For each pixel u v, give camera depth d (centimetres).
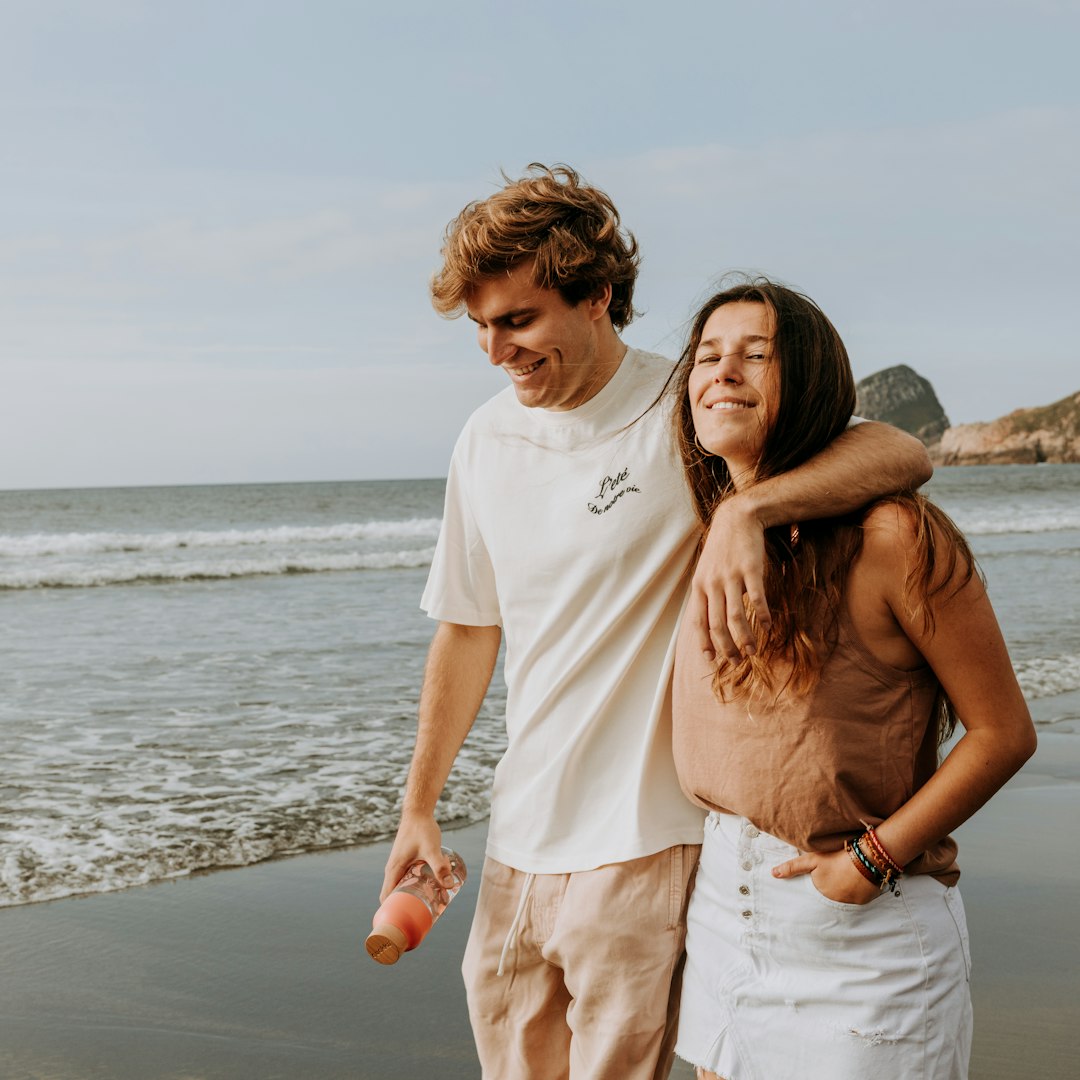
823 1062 164
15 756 619
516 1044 212
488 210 192
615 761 200
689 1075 304
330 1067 302
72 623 1259
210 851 461
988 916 394
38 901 410
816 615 161
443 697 227
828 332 171
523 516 207
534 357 196
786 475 163
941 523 157
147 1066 301
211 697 795
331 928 391
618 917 194
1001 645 158
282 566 1952
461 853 458
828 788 160
